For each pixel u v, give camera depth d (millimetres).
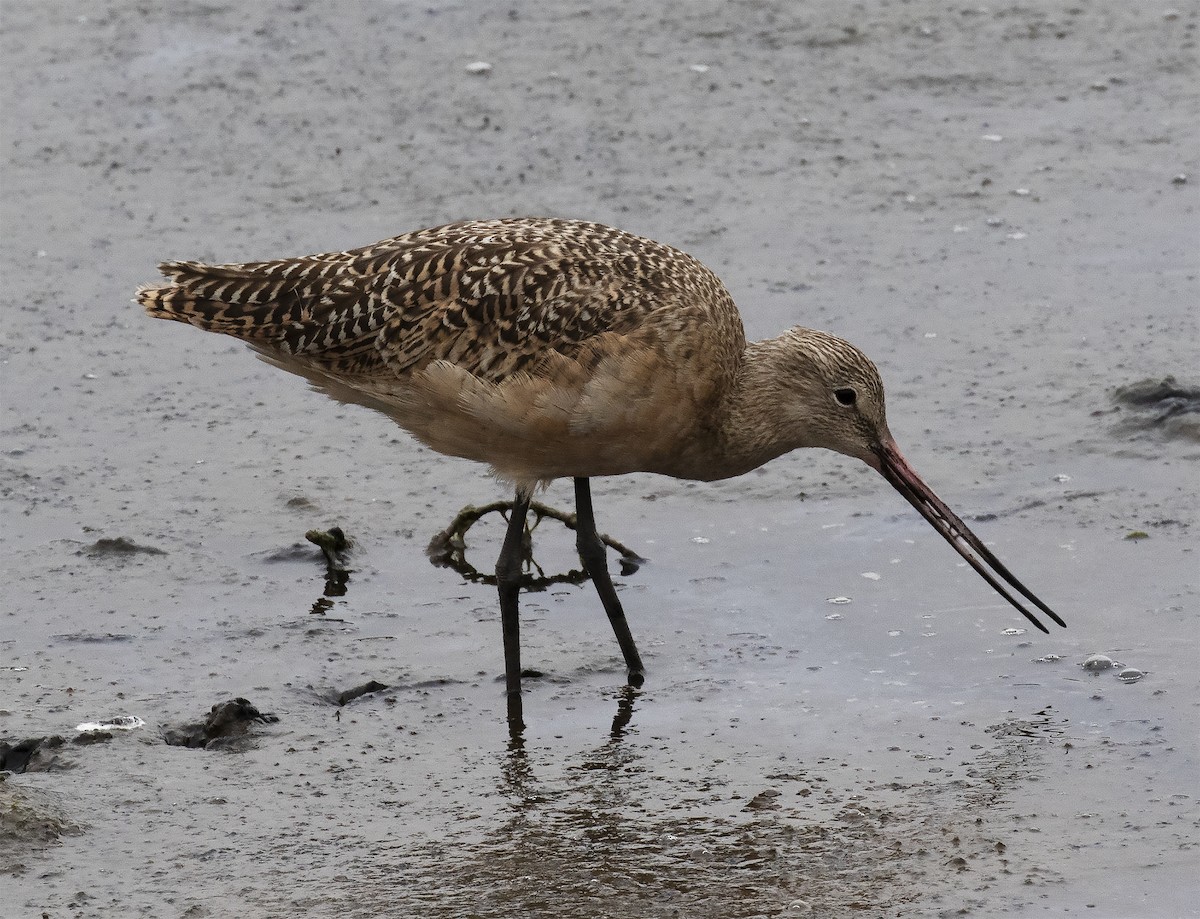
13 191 19484
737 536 13422
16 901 9203
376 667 11797
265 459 14812
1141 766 10141
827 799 10008
